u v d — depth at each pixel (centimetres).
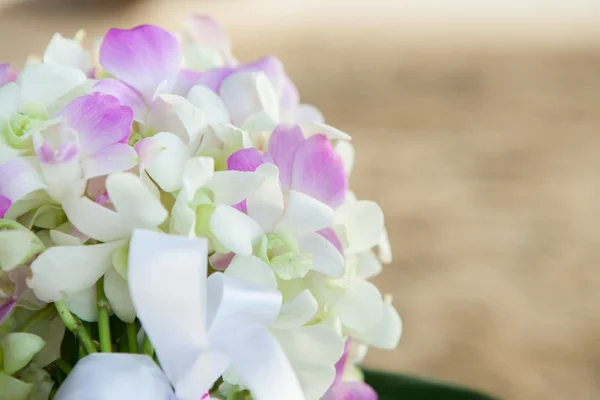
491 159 366
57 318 84
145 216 82
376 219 89
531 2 648
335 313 88
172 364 79
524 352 241
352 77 480
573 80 463
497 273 282
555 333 250
